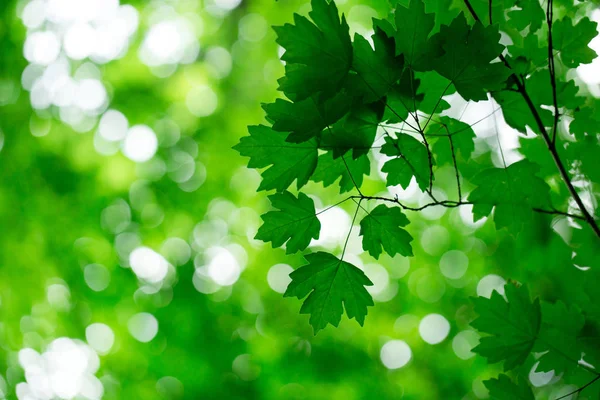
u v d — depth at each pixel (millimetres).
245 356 6953
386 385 6758
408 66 1363
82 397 7074
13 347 6992
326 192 7445
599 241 2127
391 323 7242
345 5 6648
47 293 7078
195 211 7477
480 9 1886
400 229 1538
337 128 1479
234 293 7367
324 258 1513
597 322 1724
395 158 1575
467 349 6973
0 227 6680
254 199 7668
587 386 1710
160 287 7336
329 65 1327
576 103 1797
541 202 1663
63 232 6953
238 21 7914
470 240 6750
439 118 1741
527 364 2402
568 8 2219
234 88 7727
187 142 7441
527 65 1764
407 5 1757
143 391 6965
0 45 6531
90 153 7062
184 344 6949
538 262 2498
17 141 6691
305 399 6715
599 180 2006
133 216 7418
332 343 6844
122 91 7121
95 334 7156
